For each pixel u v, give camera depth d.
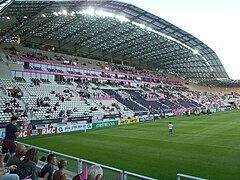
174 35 50.28
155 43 55.66
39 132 29.84
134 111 51.62
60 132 31.97
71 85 50.56
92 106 45.56
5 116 31.64
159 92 72.44
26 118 33.25
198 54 64.00
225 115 55.25
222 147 19.17
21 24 36.06
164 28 46.03
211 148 18.91
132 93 62.78
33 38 51.78
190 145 20.36
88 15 37.91
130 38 52.00
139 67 77.19
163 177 12.25
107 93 55.34
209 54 64.56
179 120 45.00
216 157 16.00
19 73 44.47
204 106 77.31
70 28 45.16
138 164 14.85
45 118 34.62
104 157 16.95
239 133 26.84
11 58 45.00
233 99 95.94
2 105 33.59
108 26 44.22
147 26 44.16
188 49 60.09
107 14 36.75
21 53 48.59
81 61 59.69
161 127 34.72
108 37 51.47
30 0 25.50
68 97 44.38
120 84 64.62
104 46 59.47
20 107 35.03
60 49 56.81
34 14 32.38
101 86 57.69
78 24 42.75
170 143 21.58
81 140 24.94
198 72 81.94
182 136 25.52
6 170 5.87
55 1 28.70
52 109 38.34
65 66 53.16
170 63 76.12
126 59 72.94
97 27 44.72
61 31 47.09
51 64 50.72
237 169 13.20
